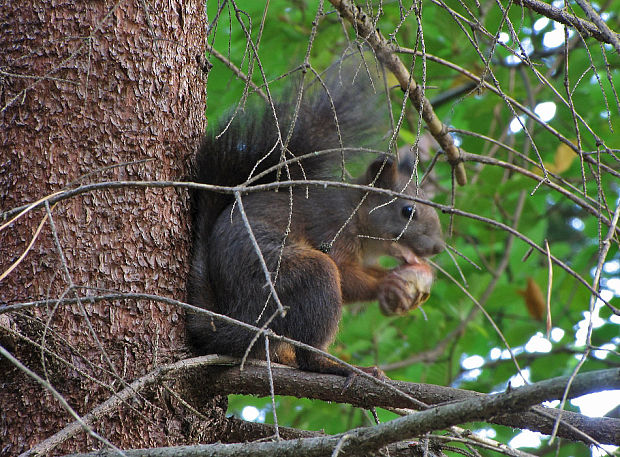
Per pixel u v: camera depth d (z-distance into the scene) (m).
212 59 10.21
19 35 6.04
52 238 5.78
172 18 6.44
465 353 11.91
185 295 6.42
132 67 6.16
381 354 11.70
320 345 7.34
